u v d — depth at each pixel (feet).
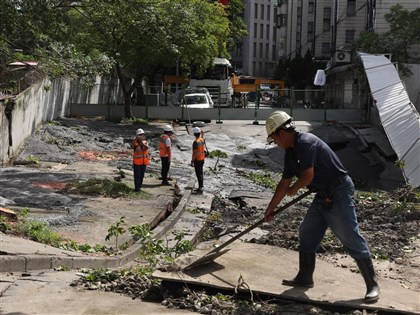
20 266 23.91
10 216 33.19
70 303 18.93
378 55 100.53
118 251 31.14
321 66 214.07
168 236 38.24
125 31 90.68
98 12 59.88
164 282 20.22
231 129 106.73
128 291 20.71
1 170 57.47
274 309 18.57
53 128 85.76
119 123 106.22
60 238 31.63
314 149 18.03
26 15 50.47
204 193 57.26
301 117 115.44
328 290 19.70
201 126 82.23
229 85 146.30
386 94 79.92
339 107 142.20
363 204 47.55
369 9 134.10
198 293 19.66
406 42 113.60
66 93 107.45
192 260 21.85
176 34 91.91
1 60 63.05
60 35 55.98
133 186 53.52
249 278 20.40
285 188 18.76
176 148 86.53
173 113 114.83
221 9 143.43
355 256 18.53
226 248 23.54
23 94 72.33
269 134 18.47
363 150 93.66
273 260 22.59
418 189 55.21
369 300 18.48
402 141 67.05
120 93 148.46
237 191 58.44
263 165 82.23
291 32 274.77
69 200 44.39
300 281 19.89
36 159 66.59
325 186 18.39
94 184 49.80
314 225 19.38
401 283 24.29
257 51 361.30
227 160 82.74
